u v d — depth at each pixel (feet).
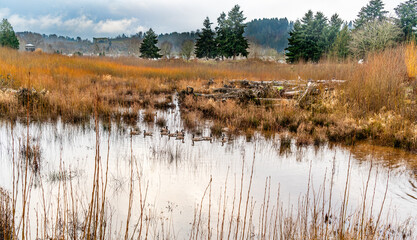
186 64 129.29
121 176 21.42
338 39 129.90
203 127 38.58
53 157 24.86
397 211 17.16
